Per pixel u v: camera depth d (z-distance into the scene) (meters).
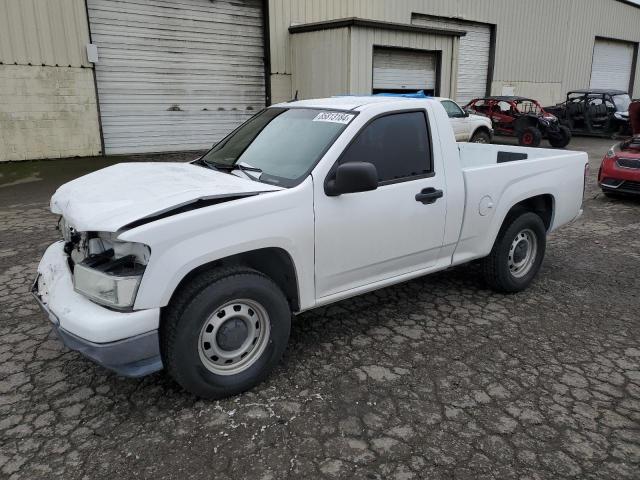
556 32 26.34
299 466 2.72
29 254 6.09
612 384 3.52
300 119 4.10
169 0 13.01
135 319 2.86
